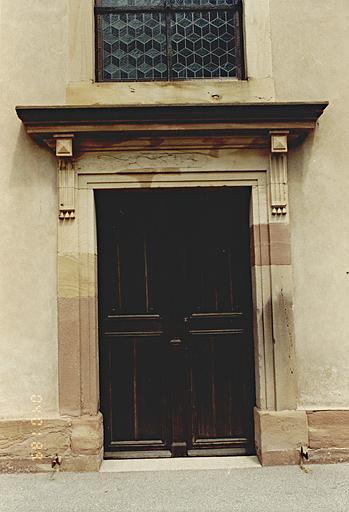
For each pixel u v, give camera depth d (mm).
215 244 4977
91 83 4742
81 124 4531
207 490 4016
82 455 4449
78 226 4633
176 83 4762
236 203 4961
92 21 4859
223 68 4949
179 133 4602
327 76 4840
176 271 4945
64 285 4566
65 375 4508
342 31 4891
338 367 4633
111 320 4883
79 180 4676
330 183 4758
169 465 4590
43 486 4129
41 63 4785
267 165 4707
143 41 4969
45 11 4844
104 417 4820
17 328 4574
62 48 4801
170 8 4984
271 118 4555
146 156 4688
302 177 4754
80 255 4621
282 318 4586
